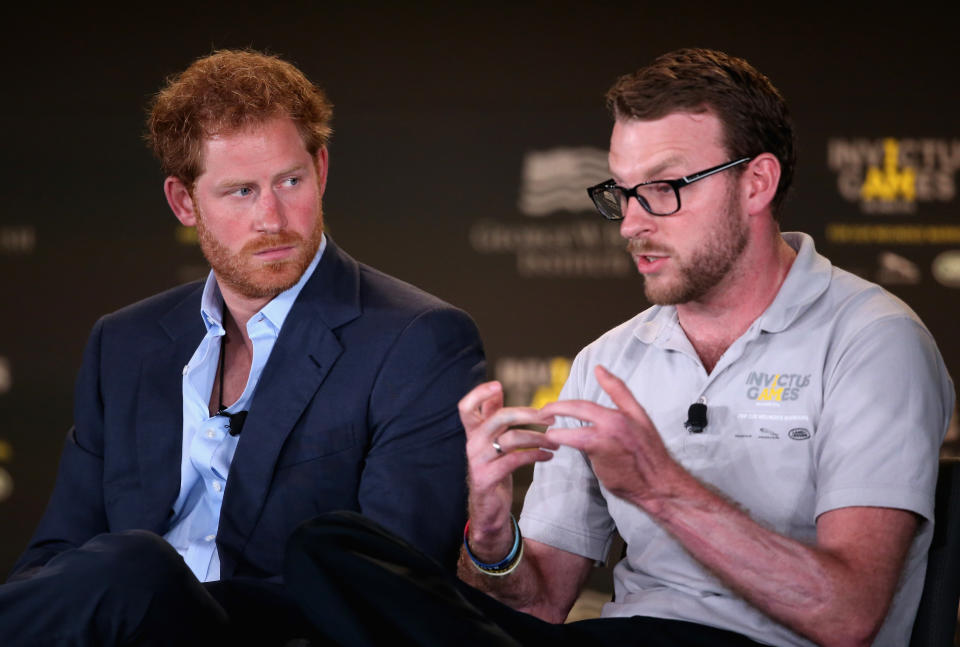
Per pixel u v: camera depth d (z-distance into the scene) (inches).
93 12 715.4
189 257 713.6
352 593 175.2
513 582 240.4
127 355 292.0
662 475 196.2
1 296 711.1
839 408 215.9
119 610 185.0
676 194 223.6
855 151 697.6
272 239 264.2
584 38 711.7
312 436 270.5
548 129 711.7
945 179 693.3
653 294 231.0
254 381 276.7
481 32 713.6
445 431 273.0
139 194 713.0
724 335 238.2
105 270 711.7
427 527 262.4
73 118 713.0
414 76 714.2
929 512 206.5
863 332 221.3
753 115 225.8
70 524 287.1
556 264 711.1
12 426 709.3
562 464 258.7
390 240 713.6
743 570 195.6
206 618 192.4
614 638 214.7
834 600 192.9
